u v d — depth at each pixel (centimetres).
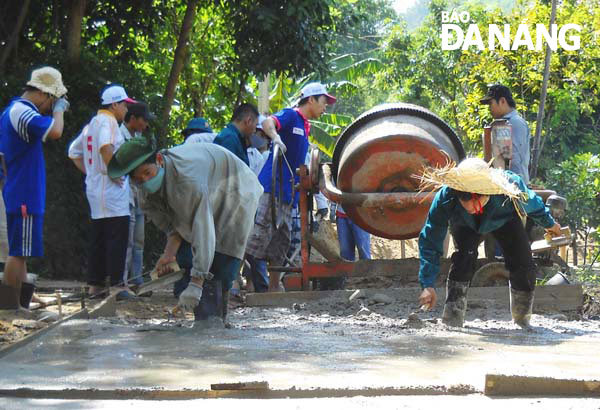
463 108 2875
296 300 887
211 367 506
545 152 2314
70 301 873
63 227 1345
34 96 755
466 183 657
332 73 1680
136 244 1021
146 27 1708
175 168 622
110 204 888
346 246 1025
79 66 1423
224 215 652
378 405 420
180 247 681
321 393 441
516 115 940
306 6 1573
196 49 1966
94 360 530
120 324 703
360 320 776
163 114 1571
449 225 716
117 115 897
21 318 718
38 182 747
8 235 747
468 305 828
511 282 713
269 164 972
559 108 1862
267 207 961
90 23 1684
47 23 1570
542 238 902
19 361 526
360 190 889
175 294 693
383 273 907
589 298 861
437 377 481
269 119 938
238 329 680
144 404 421
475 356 560
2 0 1486
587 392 453
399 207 878
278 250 959
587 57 1766
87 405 418
